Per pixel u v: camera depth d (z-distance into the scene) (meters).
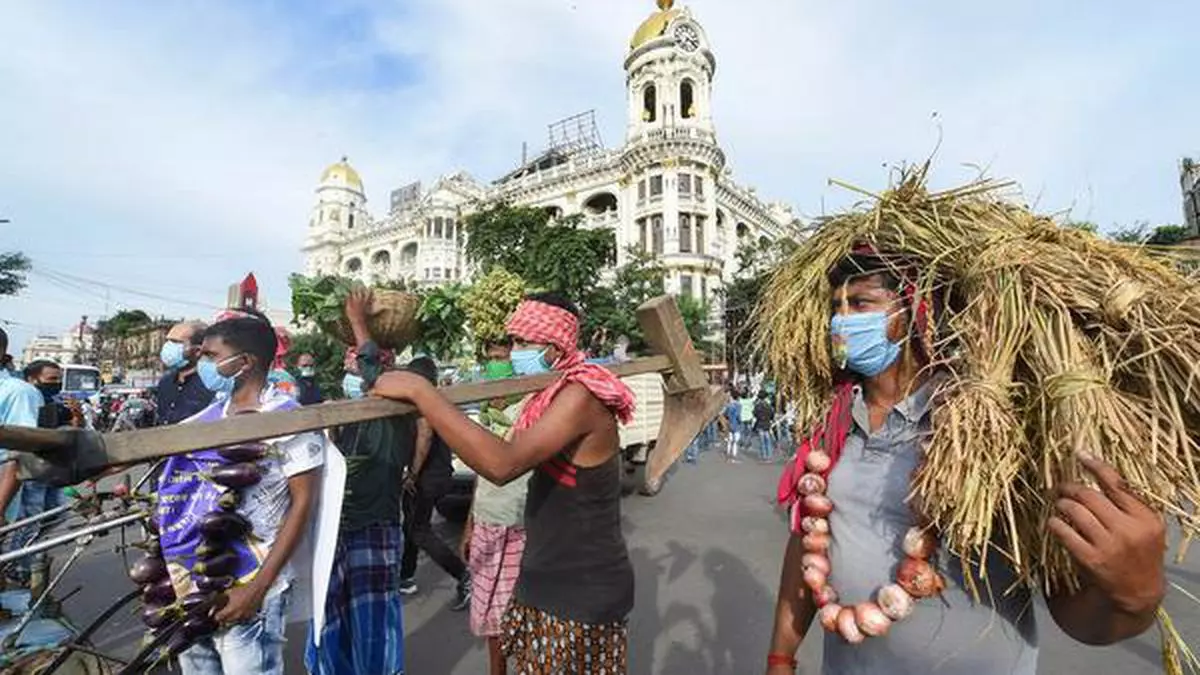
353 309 2.72
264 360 2.21
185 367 4.29
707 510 7.41
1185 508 0.96
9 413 4.04
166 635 1.76
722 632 3.74
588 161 40.97
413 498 4.18
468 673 3.29
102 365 54.31
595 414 1.75
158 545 1.96
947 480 1.09
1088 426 0.95
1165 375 1.02
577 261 19.89
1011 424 1.08
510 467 1.44
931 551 1.19
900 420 1.32
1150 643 3.51
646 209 36.03
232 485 1.89
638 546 5.75
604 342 14.30
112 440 0.99
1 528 1.82
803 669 3.29
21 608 2.55
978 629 1.17
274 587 2.06
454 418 1.36
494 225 21.33
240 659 2.01
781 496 1.54
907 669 1.21
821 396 1.62
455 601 4.25
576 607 1.77
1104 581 0.90
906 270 1.33
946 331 1.29
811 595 1.53
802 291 1.60
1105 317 1.09
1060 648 3.48
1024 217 1.33
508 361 3.56
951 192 1.42
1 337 4.40
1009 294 1.17
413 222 50.59
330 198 60.38
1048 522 0.98
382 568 2.81
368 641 2.70
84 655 2.34
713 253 35.97
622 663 1.84
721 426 16.53
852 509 1.33
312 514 2.17
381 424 2.90
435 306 3.30
